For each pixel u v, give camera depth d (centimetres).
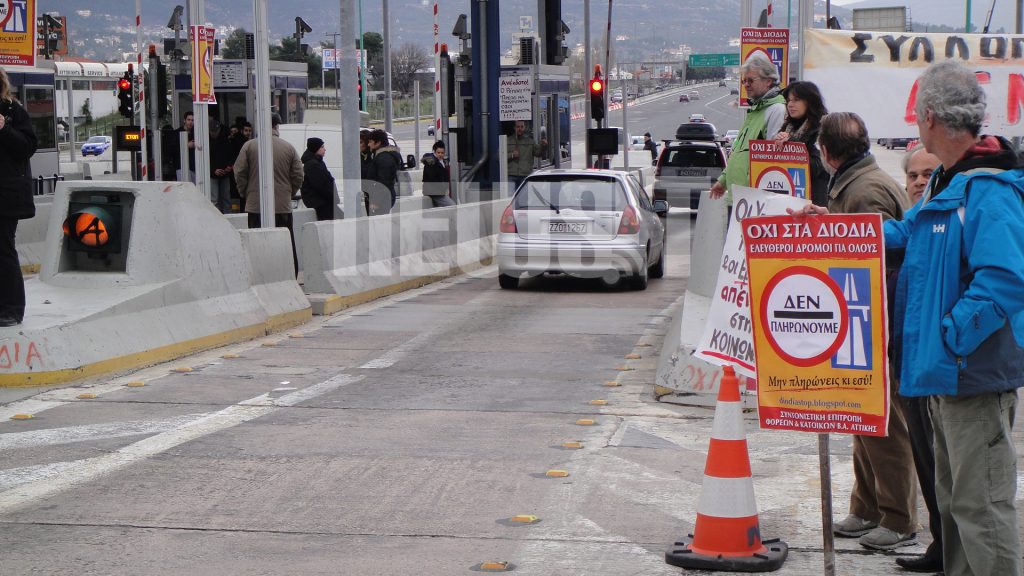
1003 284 431
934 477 536
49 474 735
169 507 665
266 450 795
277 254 1403
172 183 1218
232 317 1270
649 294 1703
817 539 610
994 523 454
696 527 576
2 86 984
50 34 5281
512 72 3106
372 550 590
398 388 1020
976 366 447
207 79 1717
